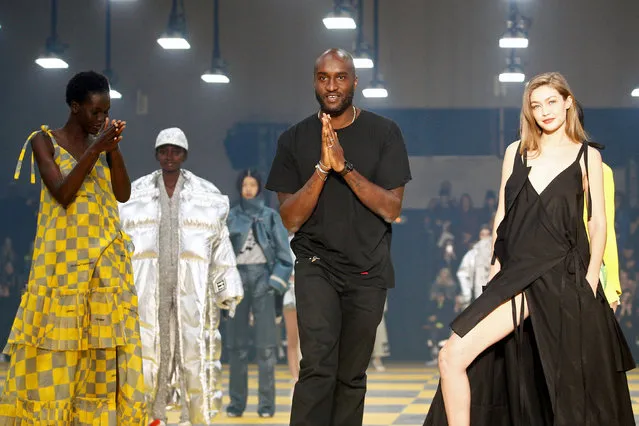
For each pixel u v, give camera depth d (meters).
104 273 6.55
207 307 9.84
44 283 6.51
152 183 9.80
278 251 12.10
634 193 24.75
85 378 6.59
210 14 25.95
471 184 25.61
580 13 25.25
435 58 25.72
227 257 9.96
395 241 24.55
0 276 24.28
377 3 25.83
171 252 9.68
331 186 7.11
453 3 25.66
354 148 7.21
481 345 5.97
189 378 9.61
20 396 6.50
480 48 25.61
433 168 25.66
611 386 5.89
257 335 12.22
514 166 6.19
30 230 24.94
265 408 12.24
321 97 7.14
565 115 6.15
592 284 6.00
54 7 26.02
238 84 25.95
